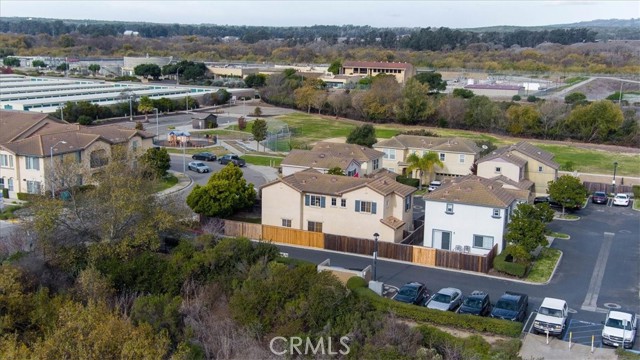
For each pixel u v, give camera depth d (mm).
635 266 54094
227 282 45438
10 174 72875
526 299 43906
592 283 50000
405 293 44812
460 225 56594
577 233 63750
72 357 31641
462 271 52312
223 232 61312
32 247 49875
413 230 62562
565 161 101875
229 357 35062
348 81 180125
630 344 38688
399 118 140000
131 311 40000
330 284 41656
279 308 40812
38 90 152500
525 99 152750
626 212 72438
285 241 59219
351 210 59094
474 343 37281
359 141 97688
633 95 169875
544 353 38062
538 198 75062
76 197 52312
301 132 124938
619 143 119750
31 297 40906
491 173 73312
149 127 124062
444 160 84500
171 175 83375
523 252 51219
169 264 46938
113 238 50062
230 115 146000
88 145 75312
